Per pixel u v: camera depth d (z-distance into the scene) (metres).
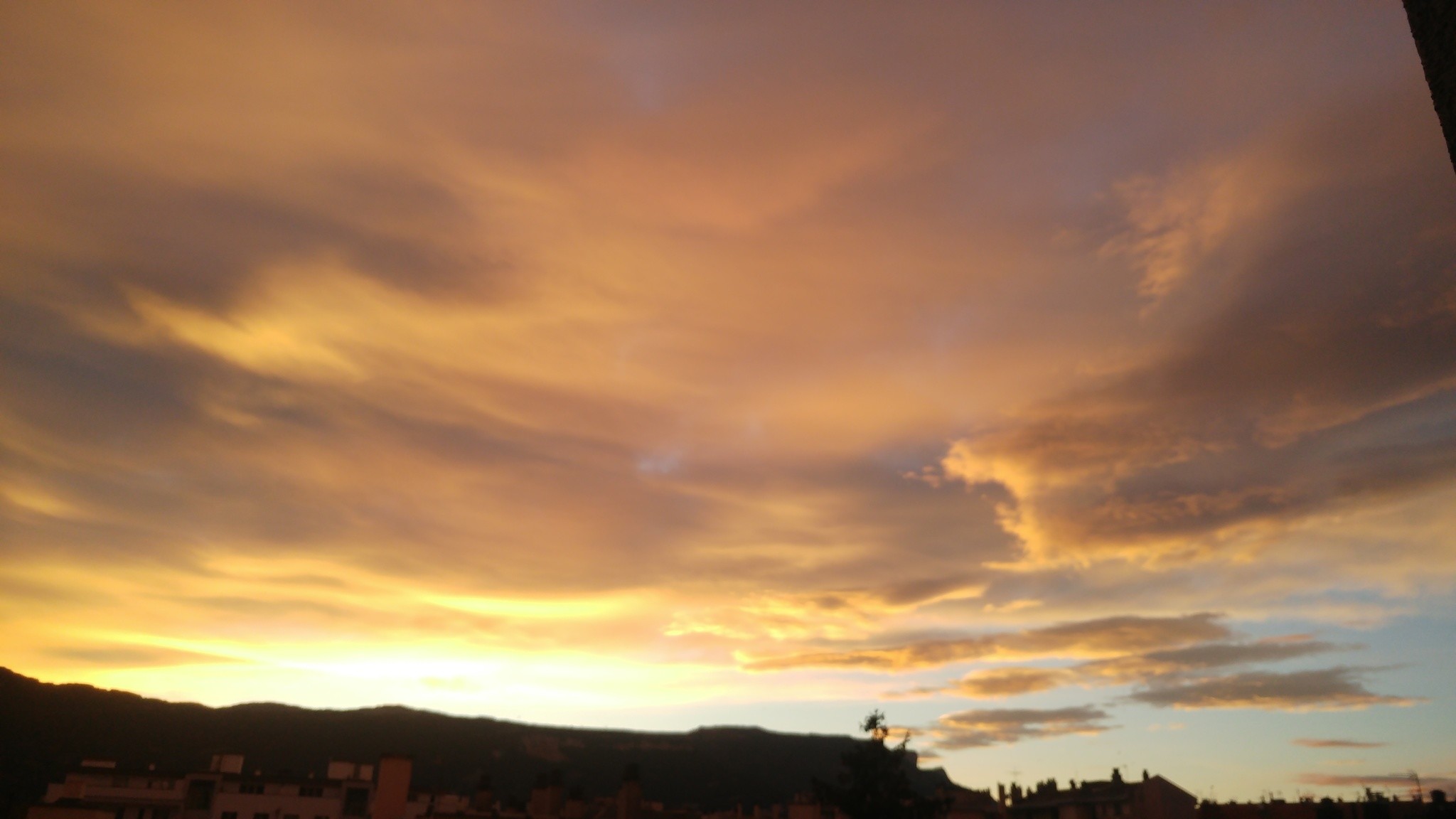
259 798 69.88
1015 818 100.50
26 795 94.88
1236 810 75.88
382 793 54.06
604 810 81.38
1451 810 60.22
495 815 59.44
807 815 66.88
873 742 44.56
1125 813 83.81
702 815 91.94
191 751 158.50
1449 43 7.11
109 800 65.19
